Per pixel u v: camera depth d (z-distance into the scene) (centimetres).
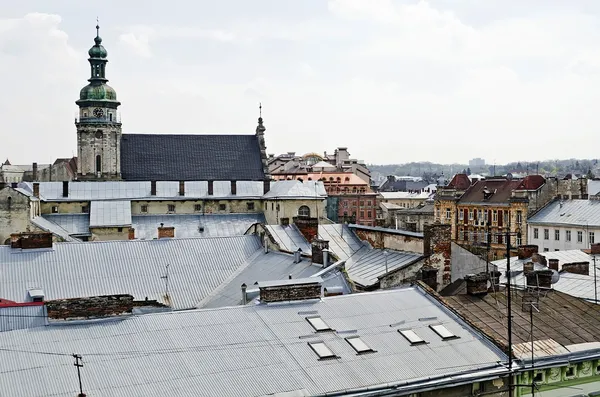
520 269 6831
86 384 3056
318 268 5581
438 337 3872
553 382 3806
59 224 11219
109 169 13525
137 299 5634
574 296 5169
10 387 2986
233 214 12581
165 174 13788
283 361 3422
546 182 14225
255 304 4028
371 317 3984
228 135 14625
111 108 13638
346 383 3297
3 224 9900
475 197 15625
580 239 12825
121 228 11112
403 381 3369
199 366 3300
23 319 3672
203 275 6119
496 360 3703
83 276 5722
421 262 5909
